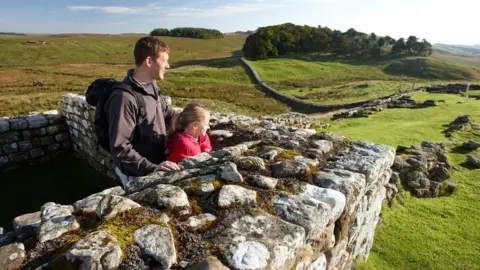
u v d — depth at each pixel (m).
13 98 27.02
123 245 1.87
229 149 3.51
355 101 40.00
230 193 2.50
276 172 2.98
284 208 2.40
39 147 8.70
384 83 58.72
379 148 3.93
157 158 3.54
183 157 3.46
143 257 1.83
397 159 7.72
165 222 2.15
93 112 7.56
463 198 6.97
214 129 5.04
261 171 2.99
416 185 7.20
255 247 1.94
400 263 4.86
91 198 2.57
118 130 3.05
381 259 4.91
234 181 2.74
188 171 2.93
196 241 2.01
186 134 3.58
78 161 8.84
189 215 2.29
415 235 5.52
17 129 8.27
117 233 1.95
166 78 53.44
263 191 2.62
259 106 40.53
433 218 6.10
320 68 75.75
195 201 2.45
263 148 3.63
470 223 5.93
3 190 7.21
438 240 5.40
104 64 70.44
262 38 92.31
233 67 68.75
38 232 2.08
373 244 5.25
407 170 7.53
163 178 2.83
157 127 3.45
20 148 8.36
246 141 4.11
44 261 1.85
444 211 6.36
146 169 3.08
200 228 2.14
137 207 2.25
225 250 1.91
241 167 3.04
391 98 27.08
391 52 96.38
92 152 8.20
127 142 3.12
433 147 9.35
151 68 3.27
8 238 2.13
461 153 9.78
